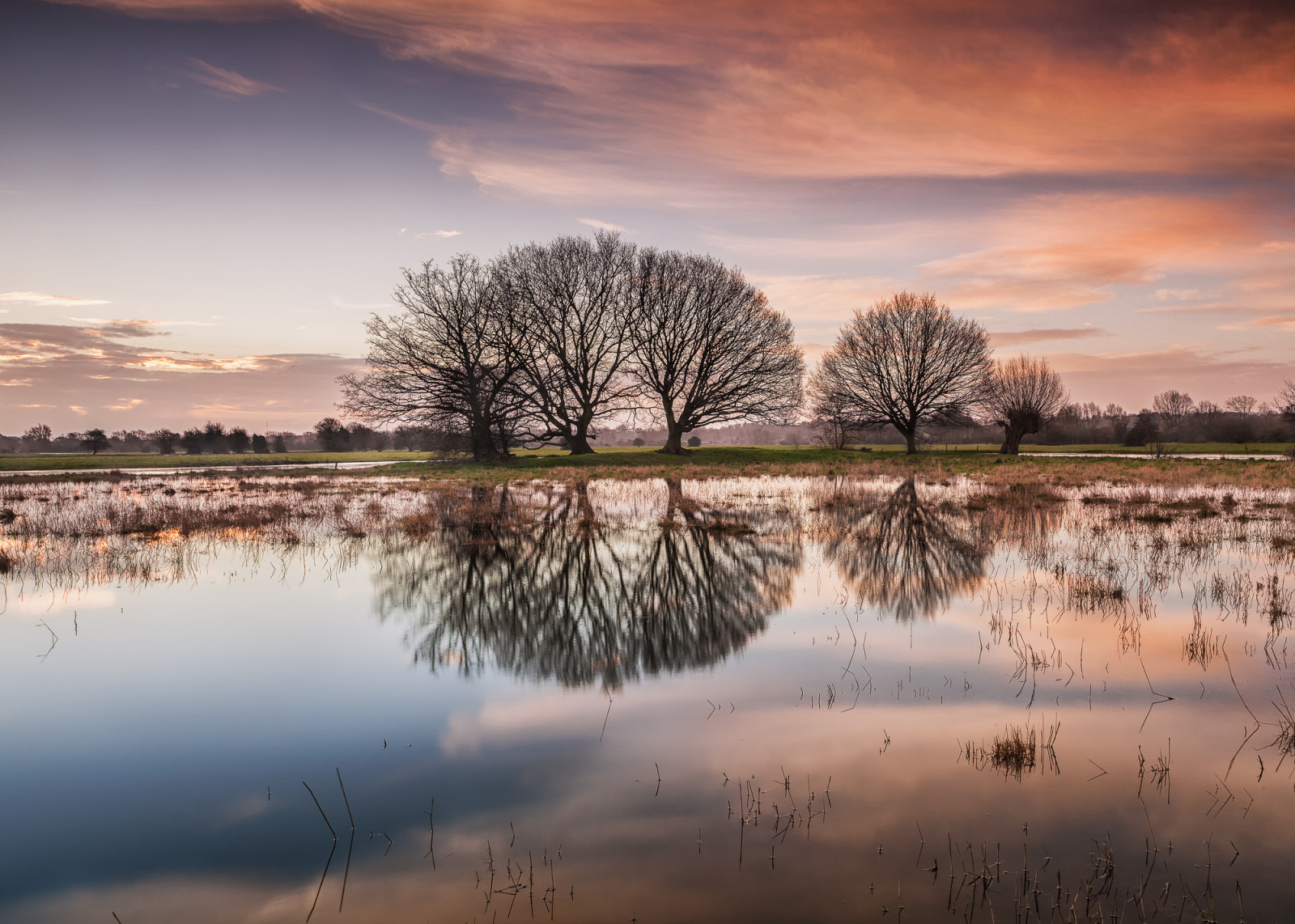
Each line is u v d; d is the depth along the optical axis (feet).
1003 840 15.71
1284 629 30.09
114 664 27.96
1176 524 58.29
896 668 26.13
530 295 164.55
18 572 44.42
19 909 14.15
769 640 29.81
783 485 106.11
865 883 14.37
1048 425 225.56
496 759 19.90
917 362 206.49
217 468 169.58
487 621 33.50
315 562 47.44
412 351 159.02
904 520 63.52
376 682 25.88
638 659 27.78
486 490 99.81
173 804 17.94
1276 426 294.66
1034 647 28.12
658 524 62.85
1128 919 13.19
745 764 19.29
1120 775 18.29
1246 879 14.24
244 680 26.16
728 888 14.32
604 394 188.55
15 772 19.66
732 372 183.52
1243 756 19.21
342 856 15.69
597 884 14.53
